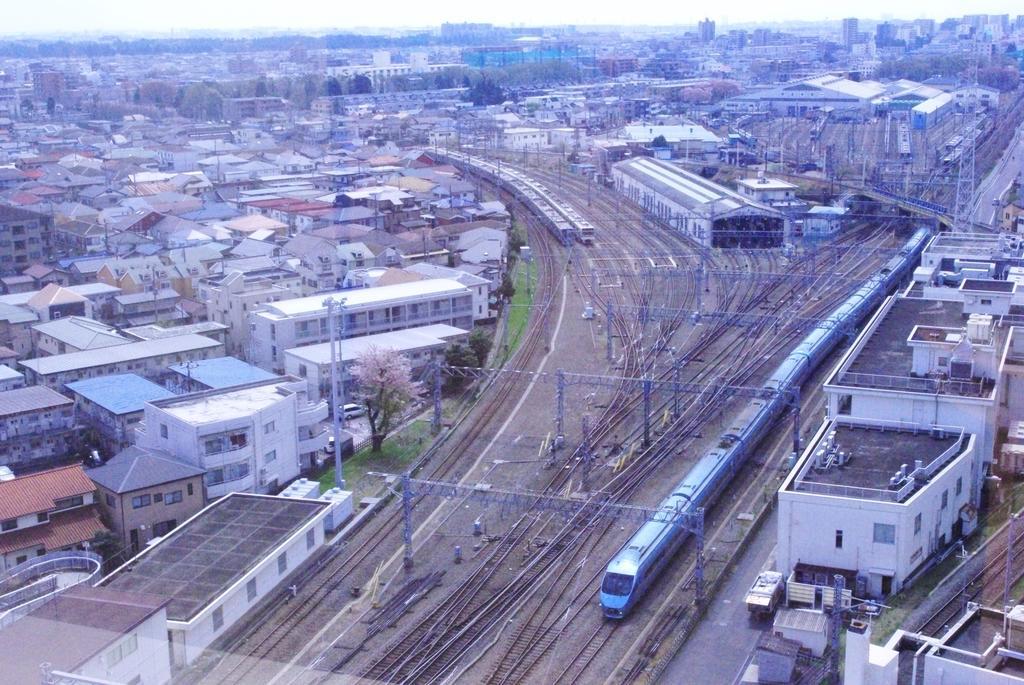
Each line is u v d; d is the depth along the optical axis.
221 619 35.31
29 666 29.19
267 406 48.09
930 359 45.34
